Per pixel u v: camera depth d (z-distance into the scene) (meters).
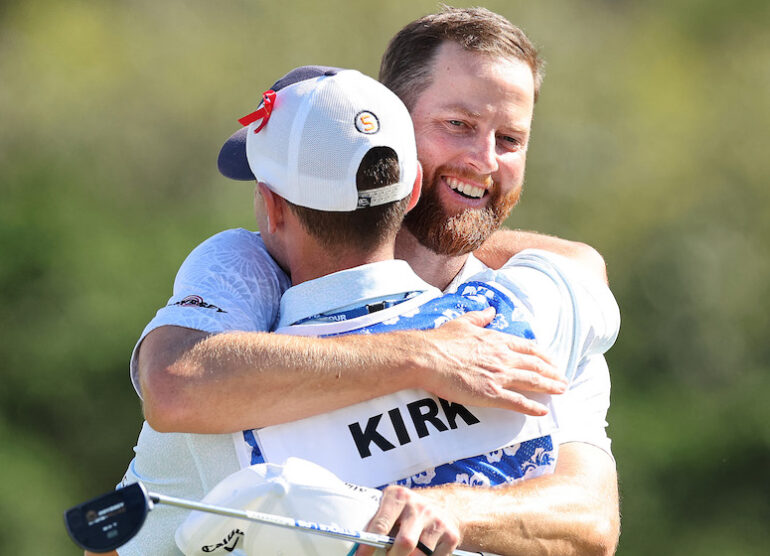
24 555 44.47
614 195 56.16
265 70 55.62
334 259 8.17
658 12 61.47
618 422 50.94
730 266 55.47
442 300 8.44
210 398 7.72
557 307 8.91
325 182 7.89
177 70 55.16
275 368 7.75
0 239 49.66
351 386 7.77
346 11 55.81
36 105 54.44
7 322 48.38
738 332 54.28
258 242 9.10
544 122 56.66
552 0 59.38
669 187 56.66
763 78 59.44
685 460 49.94
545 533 7.95
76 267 49.75
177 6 56.62
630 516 48.62
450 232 9.89
